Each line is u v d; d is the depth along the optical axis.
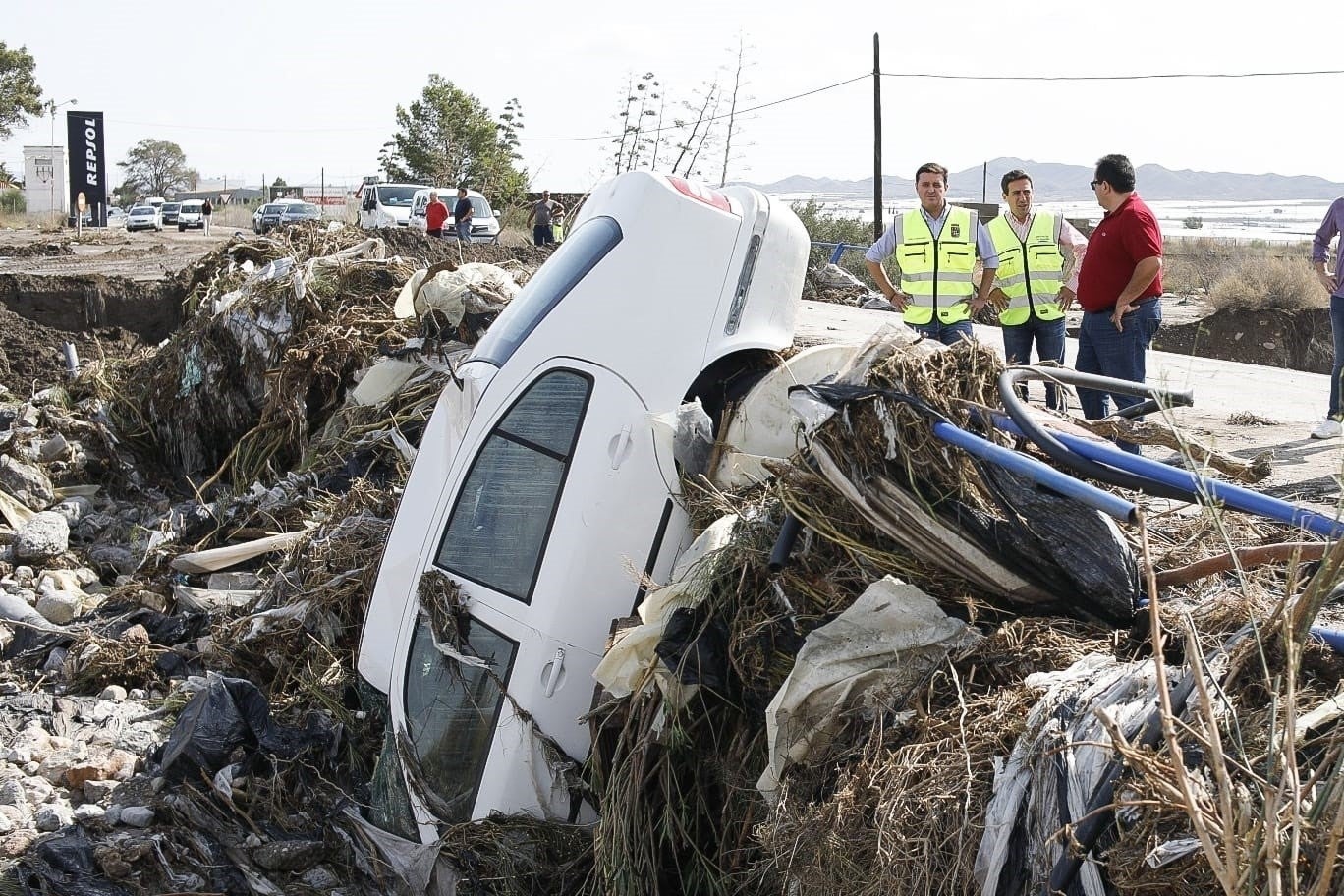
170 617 7.79
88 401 11.72
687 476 5.31
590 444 5.28
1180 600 4.20
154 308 16.08
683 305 5.46
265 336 10.46
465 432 5.48
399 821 5.45
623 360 5.37
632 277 5.43
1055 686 3.68
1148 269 7.45
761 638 4.51
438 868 5.16
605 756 5.01
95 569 9.15
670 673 4.64
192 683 6.86
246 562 8.52
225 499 9.38
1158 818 3.07
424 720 5.42
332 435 9.45
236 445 10.23
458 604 5.36
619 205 5.58
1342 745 2.94
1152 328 7.65
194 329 11.27
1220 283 24.92
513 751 5.15
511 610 5.26
